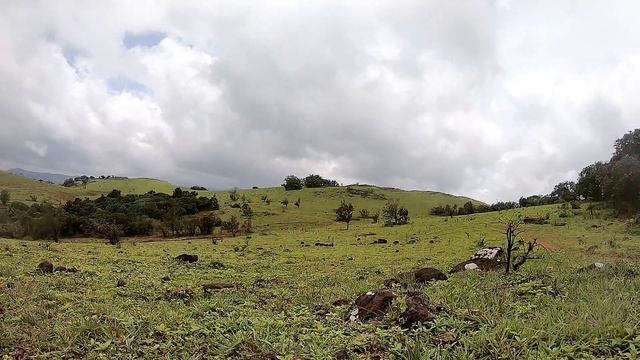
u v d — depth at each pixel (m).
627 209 68.56
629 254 34.72
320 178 172.50
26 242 46.69
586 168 84.38
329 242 59.69
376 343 7.42
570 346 6.41
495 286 12.91
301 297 14.13
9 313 10.81
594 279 13.14
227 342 7.92
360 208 130.25
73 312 11.04
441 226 71.56
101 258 31.84
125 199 113.62
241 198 133.38
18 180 141.25
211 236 78.56
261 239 66.00
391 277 19.56
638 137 77.50
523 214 76.31
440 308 9.16
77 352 8.04
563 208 77.00
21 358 7.82
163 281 20.50
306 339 7.88
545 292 11.19
